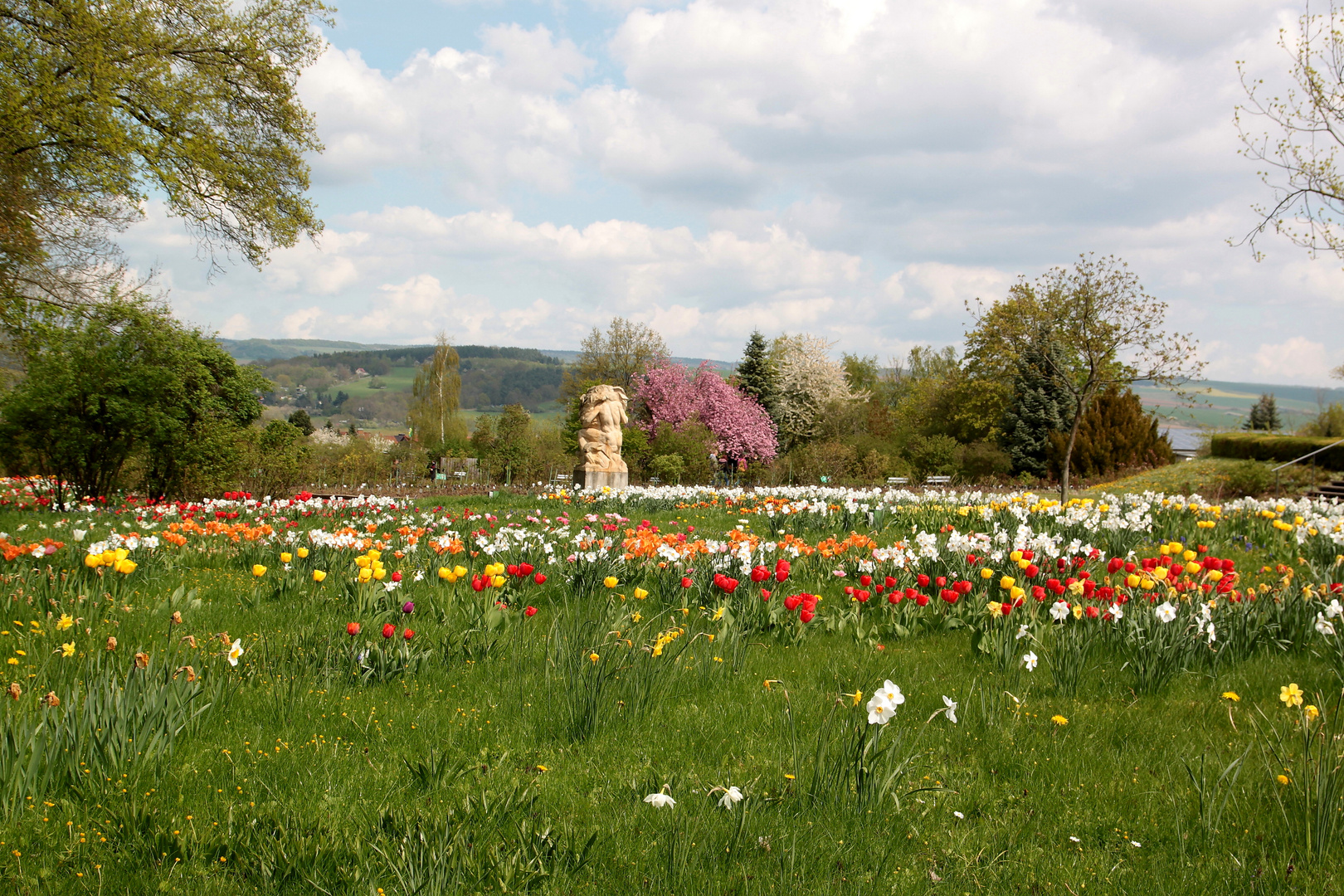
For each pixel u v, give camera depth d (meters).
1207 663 5.40
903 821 3.32
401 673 5.00
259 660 4.94
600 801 3.52
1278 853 3.11
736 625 5.93
